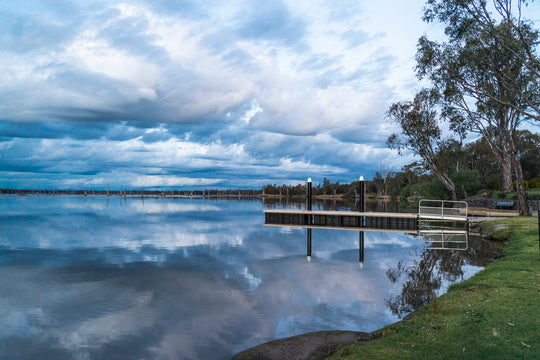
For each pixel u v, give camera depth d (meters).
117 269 12.44
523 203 24.73
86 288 9.97
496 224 21.25
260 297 8.99
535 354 4.36
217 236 21.75
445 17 13.40
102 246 17.69
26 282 10.65
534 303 6.27
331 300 8.64
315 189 164.75
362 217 27.77
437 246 17.19
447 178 35.91
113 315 7.73
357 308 7.96
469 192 42.75
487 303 6.48
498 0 11.62
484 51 13.84
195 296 9.16
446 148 36.25
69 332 6.81
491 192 41.06
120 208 54.62
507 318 5.63
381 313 7.59
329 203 74.75
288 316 7.54
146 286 10.17
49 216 37.09
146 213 42.88
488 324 5.46
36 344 6.27
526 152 56.16
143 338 6.49
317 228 27.02
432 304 6.92
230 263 13.55
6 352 5.98
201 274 11.67
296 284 10.29
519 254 11.51
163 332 6.76
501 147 36.09
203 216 38.25
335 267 12.70
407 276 11.03
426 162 37.81
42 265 13.12
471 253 14.77
